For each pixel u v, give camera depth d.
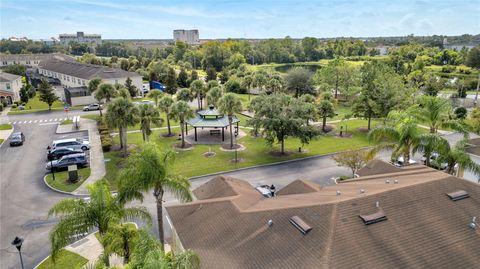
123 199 22.16
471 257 16.92
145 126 46.06
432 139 30.05
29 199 33.78
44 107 80.50
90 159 44.81
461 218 19.23
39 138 55.03
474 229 18.66
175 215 23.44
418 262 16.12
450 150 31.05
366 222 17.67
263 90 97.12
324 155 46.94
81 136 55.78
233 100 49.72
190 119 56.94
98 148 49.38
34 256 25.17
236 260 17.66
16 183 37.53
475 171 30.59
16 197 34.22
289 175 40.00
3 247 26.22
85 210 20.45
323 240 16.55
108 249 18.95
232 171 41.22
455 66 143.12
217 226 20.91
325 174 40.25
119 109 43.81
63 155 44.84
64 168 41.03
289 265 16.00
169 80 99.06
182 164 43.53
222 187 27.34
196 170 41.34
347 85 91.19
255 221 19.91
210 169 41.62
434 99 32.94
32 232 28.17
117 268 17.73
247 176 39.78
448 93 93.62
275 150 49.03
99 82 76.50
